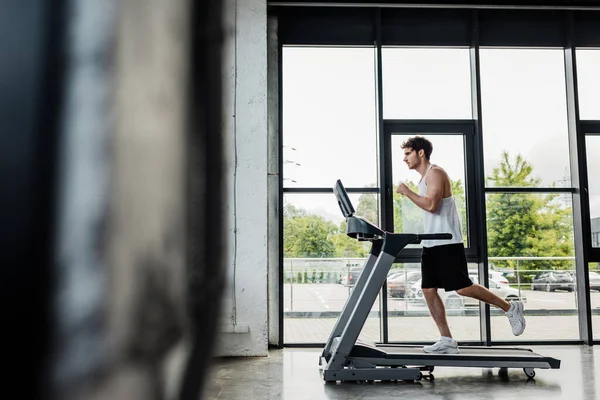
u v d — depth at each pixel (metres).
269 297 4.96
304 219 5.14
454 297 5.10
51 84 0.08
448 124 5.30
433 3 5.22
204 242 0.11
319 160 5.25
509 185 5.31
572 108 5.33
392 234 3.38
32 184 0.08
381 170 5.16
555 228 5.27
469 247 5.19
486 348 3.73
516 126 5.38
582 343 5.07
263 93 4.67
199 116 0.11
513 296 5.16
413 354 3.40
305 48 5.39
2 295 0.07
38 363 0.07
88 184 0.08
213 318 0.11
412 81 5.37
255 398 2.90
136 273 0.08
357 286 3.83
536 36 5.46
